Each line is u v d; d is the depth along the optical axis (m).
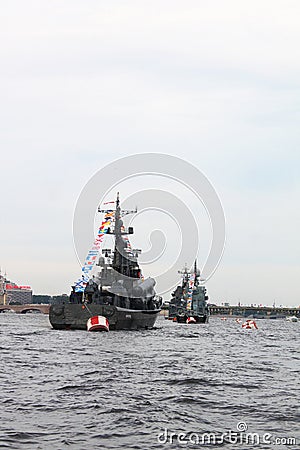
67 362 73.88
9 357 79.94
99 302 149.62
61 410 41.41
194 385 54.81
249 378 60.91
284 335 194.88
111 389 51.12
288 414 41.31
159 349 99.94
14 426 36.34
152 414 40.69
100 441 33.59
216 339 146.00
